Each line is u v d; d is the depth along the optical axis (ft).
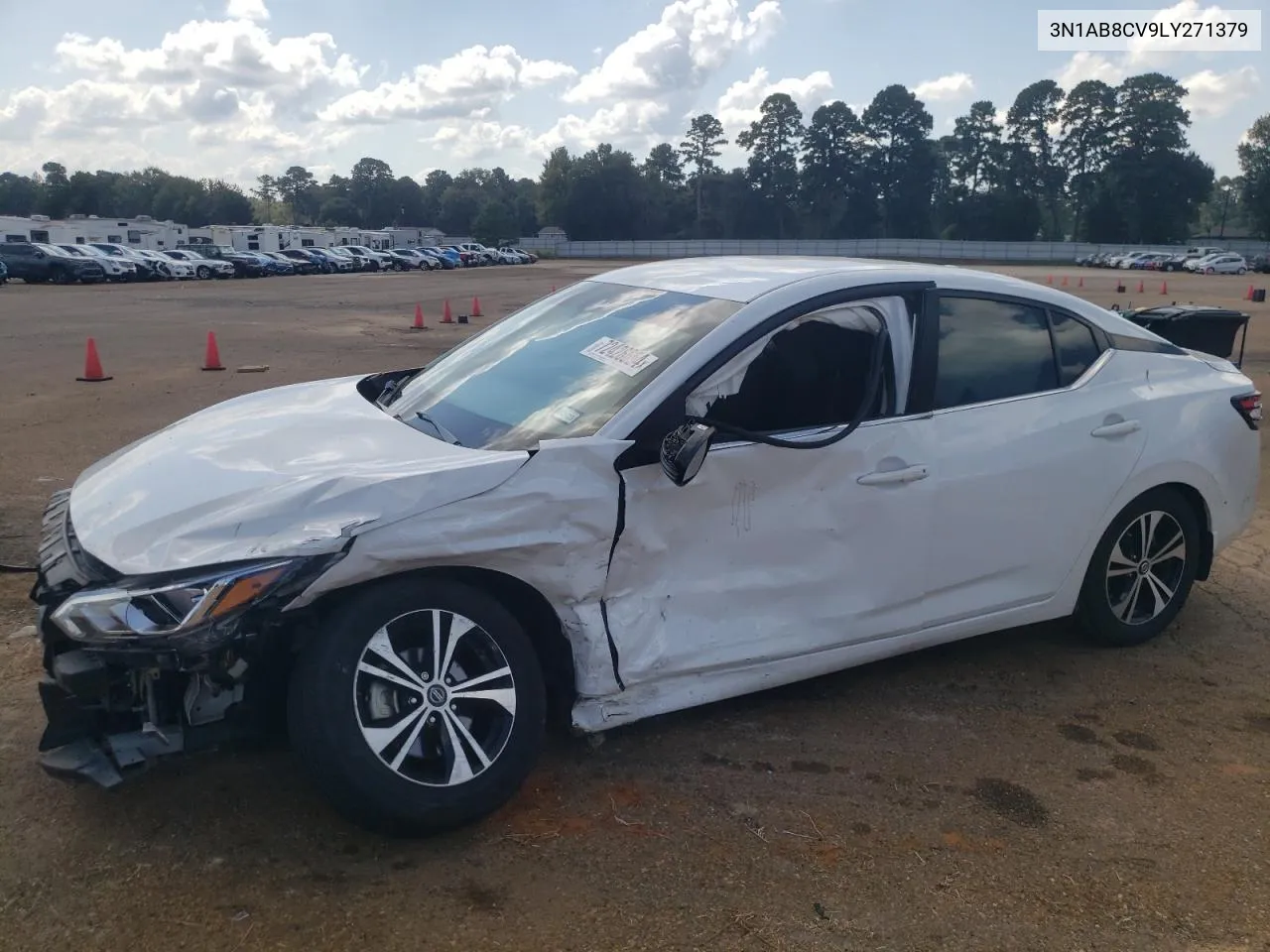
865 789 11.36
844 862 10.05
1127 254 265.75
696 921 9.12
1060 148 358.84
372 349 57.26
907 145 372.99
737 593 11.73
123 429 30.73
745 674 11.98
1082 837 10.63
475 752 10.13
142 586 9.09
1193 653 15.39
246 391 39.45
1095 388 14.21
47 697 9.38
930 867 10.03
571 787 11.18
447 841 10.15
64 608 9.12
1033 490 13.51
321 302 102.99
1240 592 18.08
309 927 8.88
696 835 10.39
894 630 12.91
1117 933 9.18
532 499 10.27
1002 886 9.79
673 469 10.42
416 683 9.86
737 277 13.08
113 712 9.81
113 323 73.61
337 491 9.80
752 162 391.65
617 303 13.53
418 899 9.28
